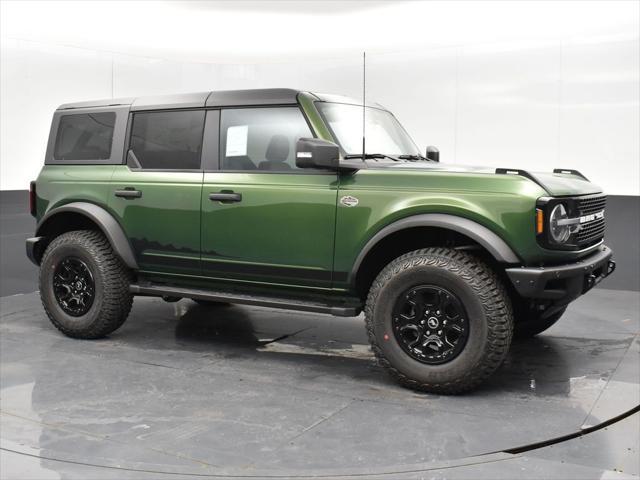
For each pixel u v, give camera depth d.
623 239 6.38
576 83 6.39
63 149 4.90
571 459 2.75
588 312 5.60
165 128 4.46
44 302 4.79
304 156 3.68
